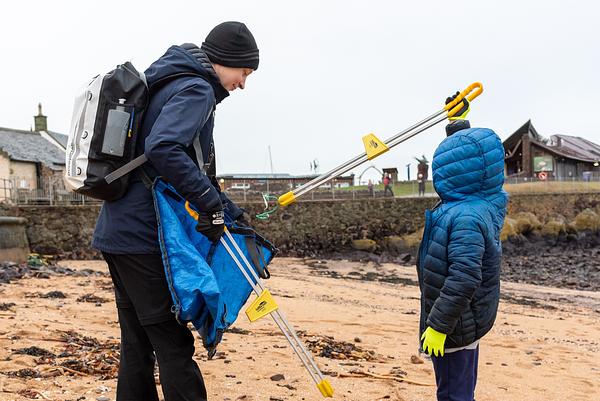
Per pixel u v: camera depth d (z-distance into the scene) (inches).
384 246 1197.1
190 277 99.8
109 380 166.7
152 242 103.8
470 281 121.8
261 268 111.3
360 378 194.9
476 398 190.1
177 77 105.0
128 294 107.7
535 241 1350.9
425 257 131.7
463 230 123.9
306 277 804.0
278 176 2037.4
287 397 164.6
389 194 1363.2
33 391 150.2
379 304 490.0
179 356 106.0
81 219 1011.3
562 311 568.1
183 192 98.9
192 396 105.8
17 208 997.2
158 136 96.9
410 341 294.0
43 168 1536.7
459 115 134.9
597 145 2341.3
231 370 191.8
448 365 129.3
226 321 103.1
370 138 125.6
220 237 104.6
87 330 254.2
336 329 315.9
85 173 100.1
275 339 258.2
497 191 131.3
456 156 128.0
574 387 216.2
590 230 1392.7
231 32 110.6
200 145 107.0
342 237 1191.6
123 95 101.1
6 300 344.2
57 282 478.6
